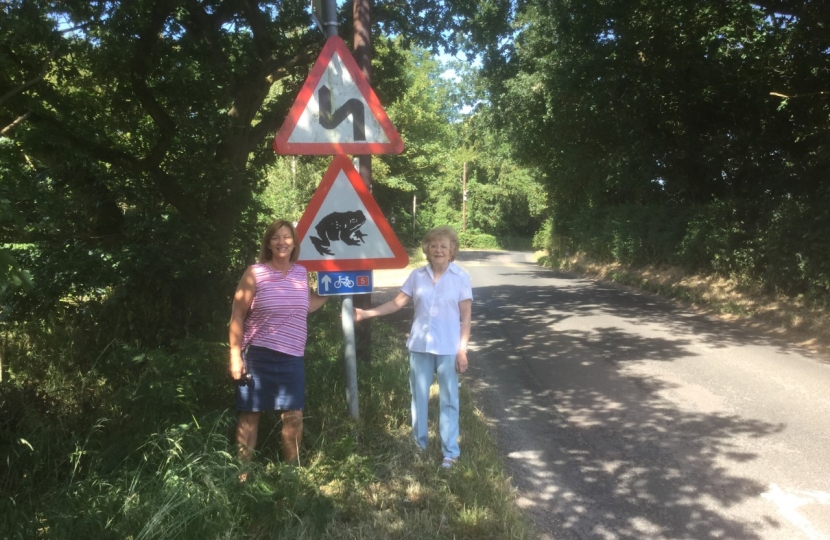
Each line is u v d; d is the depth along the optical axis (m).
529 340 9.23
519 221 63.31
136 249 5.61
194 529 2.64
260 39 9.00
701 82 14.88
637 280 17.95
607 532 3.37
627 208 21.08
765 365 7.41
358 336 5.79
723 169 16.69
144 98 7.36
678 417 5.39
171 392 3.40
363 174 5.14
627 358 7.85
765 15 12.27
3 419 3.42
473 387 6.48
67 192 6.23
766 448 4.63
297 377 3.54
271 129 10.00
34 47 6.15
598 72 15.89
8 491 2.88
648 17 13.82
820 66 11.52
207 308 5.71
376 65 11.69
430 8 11.26
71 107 7.20
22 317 5.31
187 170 7.35
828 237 10.24
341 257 4.18
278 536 2.89
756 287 12.48
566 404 5.83
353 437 4.06
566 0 15.18
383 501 3.44
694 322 10.93
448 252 4.09
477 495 3.53
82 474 3.05
